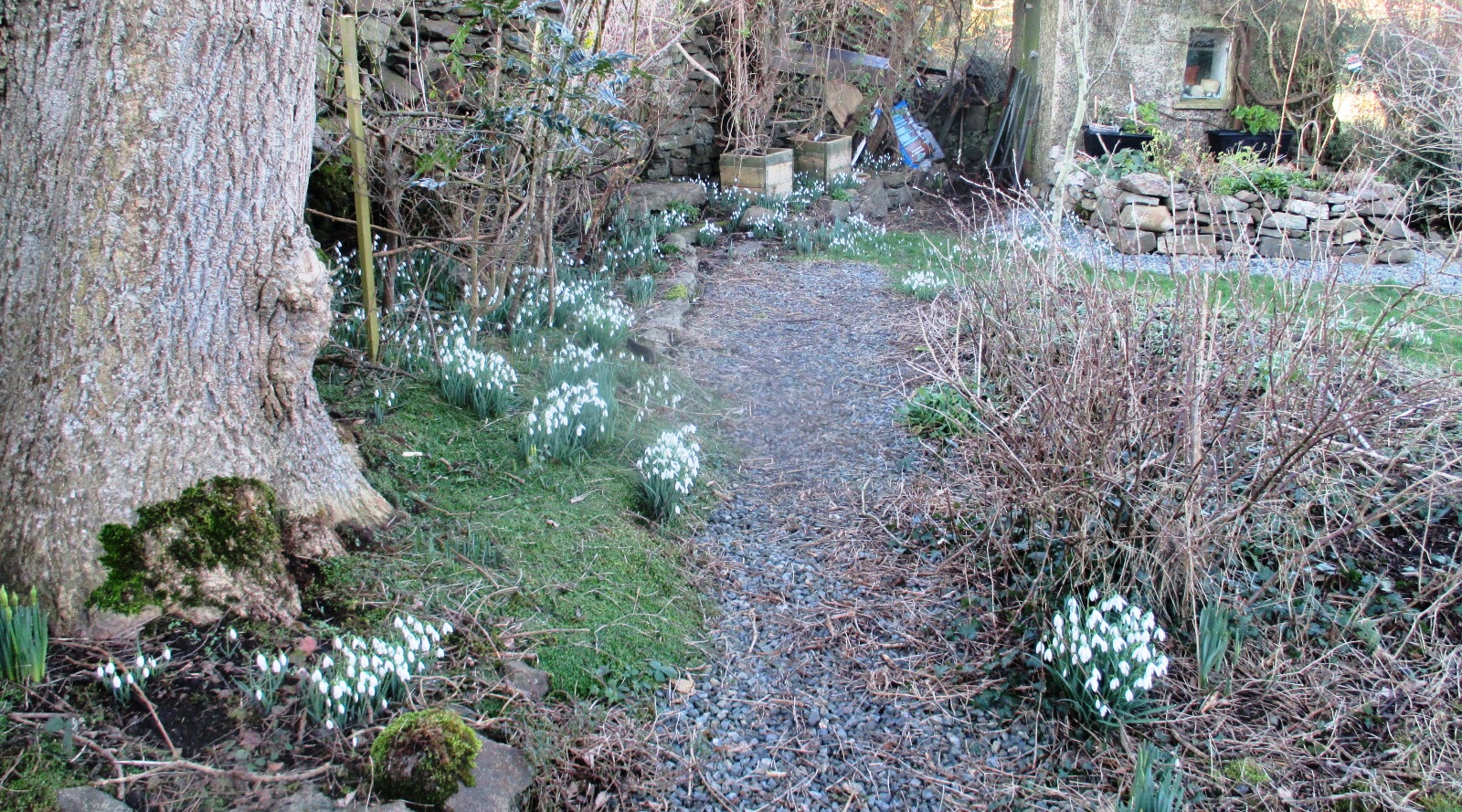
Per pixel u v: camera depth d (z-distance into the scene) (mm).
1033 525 3582
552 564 3398
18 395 2535
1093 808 2623
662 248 7855
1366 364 3650
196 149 2590
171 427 2645
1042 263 4750
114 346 2543
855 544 3943
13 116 2486
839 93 11219
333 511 3133
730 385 5484
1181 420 3350
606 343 5430
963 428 4281
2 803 1982
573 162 5465
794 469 4578
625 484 4035
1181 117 11320
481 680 2738
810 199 10039
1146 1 11016
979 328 4652
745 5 9656
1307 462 3365
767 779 2703
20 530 2508
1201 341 3219
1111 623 3160
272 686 2422
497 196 5766
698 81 10320
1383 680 3086
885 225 10273
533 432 4043
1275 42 10898
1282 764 2781
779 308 6945
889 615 3500
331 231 5832
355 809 2170
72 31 2441
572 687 2885
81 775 2105
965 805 2648
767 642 3318
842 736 2889
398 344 4754
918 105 13797
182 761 2180
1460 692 2988
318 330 2953
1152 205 8945
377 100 5582
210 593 2633
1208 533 3217
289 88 2809
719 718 2932
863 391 5473
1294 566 3389
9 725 2184
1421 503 3865
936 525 4020
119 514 2557
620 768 2654
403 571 3100
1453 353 5078
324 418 3205
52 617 2492
